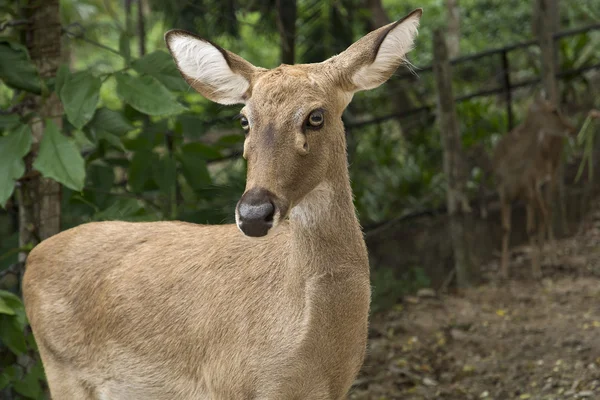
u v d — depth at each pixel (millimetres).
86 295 5324
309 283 4449
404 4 19266
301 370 4496
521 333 8641
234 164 9844
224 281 4820
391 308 9547
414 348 8422
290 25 10633
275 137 4082
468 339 8570
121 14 14461
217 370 4738
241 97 4520
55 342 5406
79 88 5926
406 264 10328
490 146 12375
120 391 5227
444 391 7484
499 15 17797
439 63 10031
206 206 7863
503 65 11719
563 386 7367
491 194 11414
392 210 11484
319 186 4391
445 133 10086
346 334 4547
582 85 13484
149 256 5234
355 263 4543
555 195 11641
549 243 10672
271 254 4707
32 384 6168
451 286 10258
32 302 5508
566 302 9453
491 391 7438
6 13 6617
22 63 5973
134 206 6812
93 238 5504
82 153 7641
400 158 12266
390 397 7441
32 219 6492
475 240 10836
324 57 11102
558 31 13609
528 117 10102
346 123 11094
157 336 5016
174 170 7309
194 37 4504
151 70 6285
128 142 7273
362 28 13703
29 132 5875
